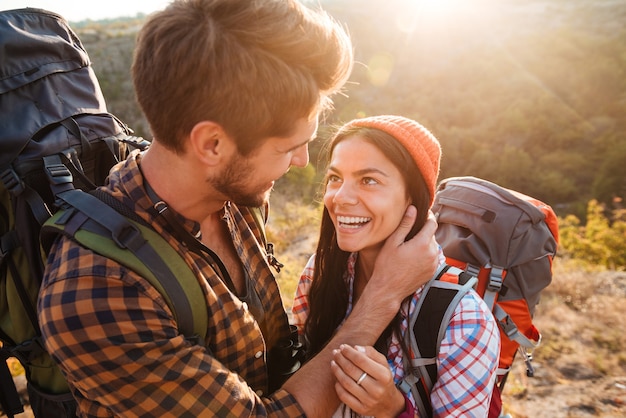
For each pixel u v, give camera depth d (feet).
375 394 3.78
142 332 3.22
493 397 4.83
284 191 57.41
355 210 4.47
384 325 4.22
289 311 17.46
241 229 4.66
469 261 5.98
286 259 26.86
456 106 176.45
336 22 3.77
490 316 4.28
